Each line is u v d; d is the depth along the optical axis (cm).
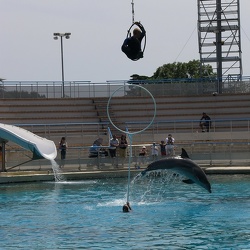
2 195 3338
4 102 6419
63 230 2320
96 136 5466
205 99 6700
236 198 3120
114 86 6712
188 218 2553
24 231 2316
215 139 5609
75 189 3588
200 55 7625
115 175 4191
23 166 4259
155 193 3384
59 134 6097
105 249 2003
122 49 2247
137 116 6588
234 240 2111
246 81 6769
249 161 4506
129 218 2566
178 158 2894
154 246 2033
